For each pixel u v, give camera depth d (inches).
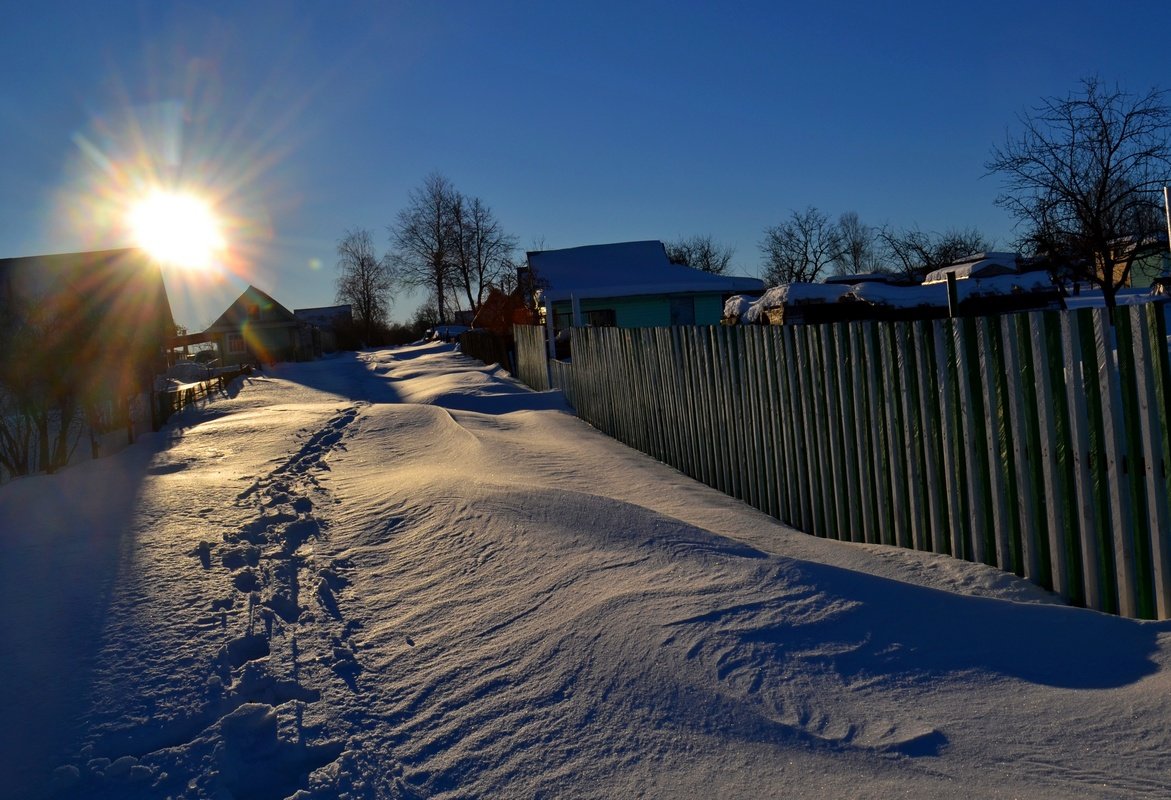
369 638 180.2
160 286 1091.3
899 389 232.5
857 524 254.8
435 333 2888.8
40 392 513.3
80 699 150.0
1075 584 182.4
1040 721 122.1
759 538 248.5
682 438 387.9
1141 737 114.8
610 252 1588.3
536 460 388.2
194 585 206.7
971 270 1199.6
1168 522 162.1
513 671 153.9
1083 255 664.4
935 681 135.9
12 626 177.5
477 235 2906.0
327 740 137.2
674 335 392.8
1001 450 200.7
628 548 207.0
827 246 2637.8
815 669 140.6
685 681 139.6
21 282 1043.9
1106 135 633.6
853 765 115.8
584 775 120.8
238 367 1745.8
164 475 374.6
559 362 758.5
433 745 134.5
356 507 291.1
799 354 278.8
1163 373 160.1
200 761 132.5
